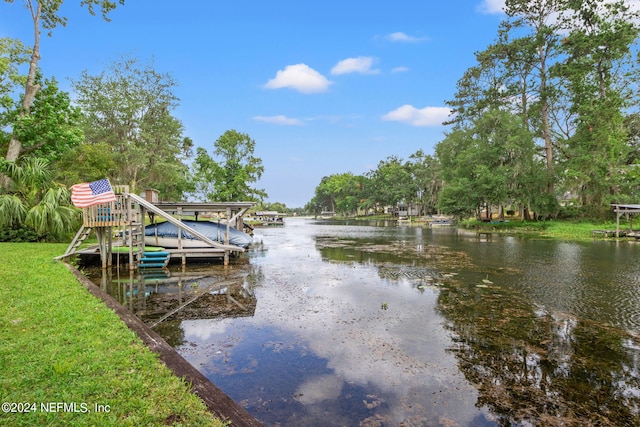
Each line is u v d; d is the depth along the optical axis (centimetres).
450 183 4388
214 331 640
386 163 8819
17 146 1700
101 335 469
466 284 1049
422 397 423
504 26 4000
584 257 1591
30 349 412
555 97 3697
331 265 1420
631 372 489
